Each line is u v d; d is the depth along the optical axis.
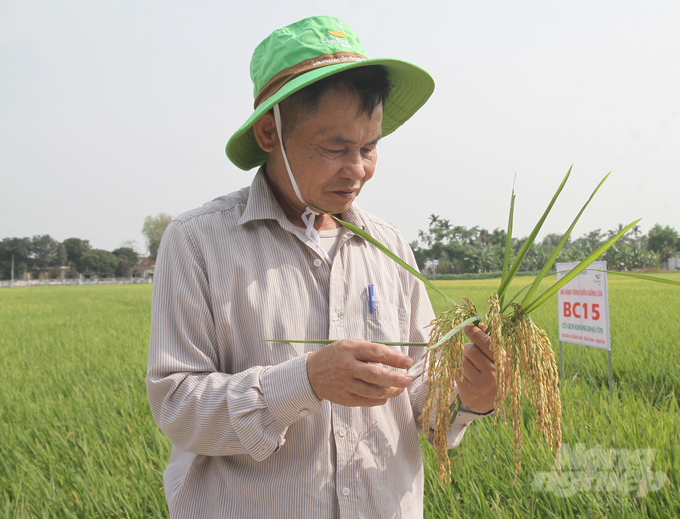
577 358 6.96
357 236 1.64
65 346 10.53
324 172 1.44
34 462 3.86
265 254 1.47
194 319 1.37
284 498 1.32
